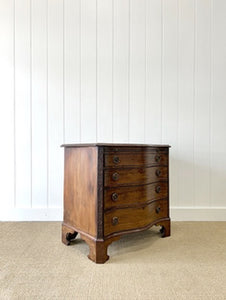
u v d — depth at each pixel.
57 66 2.12
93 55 2.13
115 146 1.45
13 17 2.11
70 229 1.58
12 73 2.11
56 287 1.10
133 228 1.53
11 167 2.11
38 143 2.12
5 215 2.10
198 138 2.14
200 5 2.15
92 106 2.14
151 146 1.66
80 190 1.52
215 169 2.14
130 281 1.16
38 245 1.60
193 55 2.13
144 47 2.14
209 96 2.14
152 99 2.15
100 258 1.34
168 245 1.60
